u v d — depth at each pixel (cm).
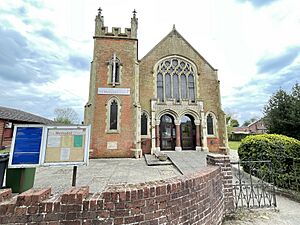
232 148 2689
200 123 1848
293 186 659
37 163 482
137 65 1647
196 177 359
